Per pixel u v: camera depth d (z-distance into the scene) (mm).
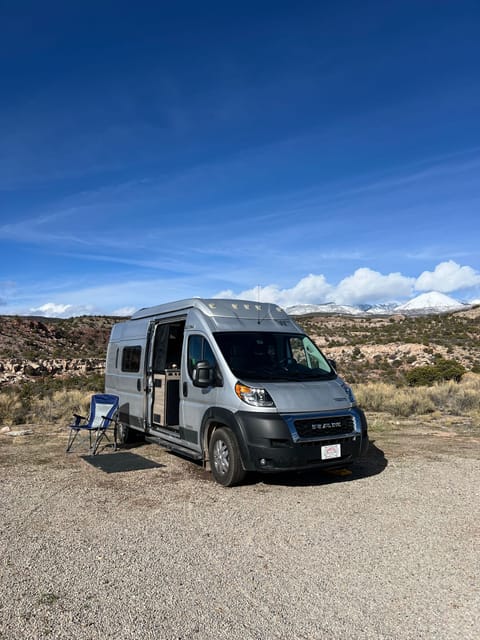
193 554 4750
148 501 6453
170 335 9914
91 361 49125
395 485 7129
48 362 47438
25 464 8680
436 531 5332
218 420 7293
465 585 4121
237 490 6977
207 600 3869
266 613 3678
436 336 63531
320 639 3350
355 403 7570
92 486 7215
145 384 9766
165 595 3947
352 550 4836
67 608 3752
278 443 6672
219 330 7969
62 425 13688
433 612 3697
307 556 4695
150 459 9133
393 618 3613
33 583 4160
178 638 3359
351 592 3998
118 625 3518
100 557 4688
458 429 12266
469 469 8047
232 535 5238
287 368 7793
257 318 8539
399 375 40188
